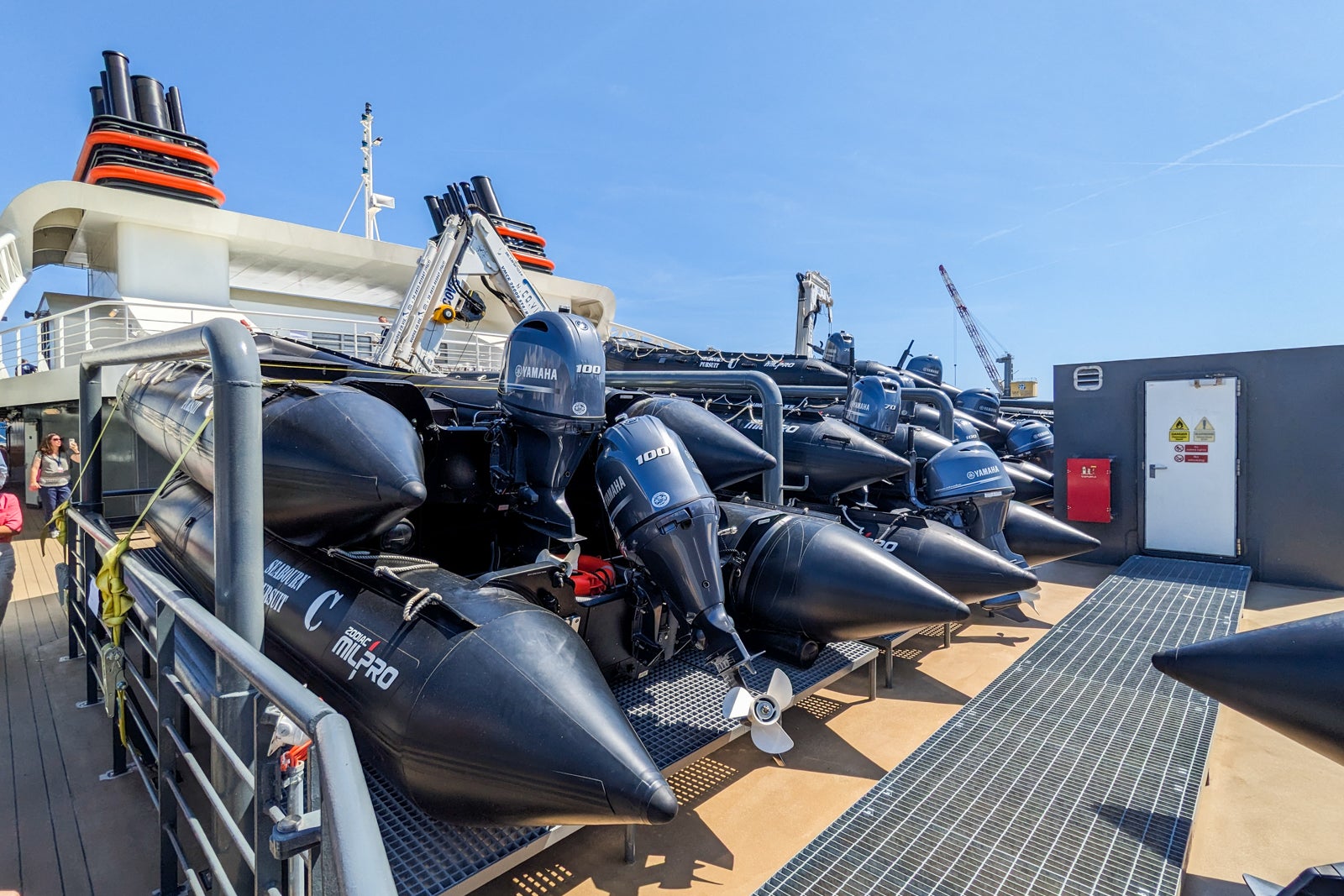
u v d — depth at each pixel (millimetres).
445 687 2066
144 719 2865
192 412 3229
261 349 4367
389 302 17359
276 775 1448
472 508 3729
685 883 2465
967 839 2336
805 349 11344
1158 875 2141
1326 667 1887
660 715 2986
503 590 2459
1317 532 6531
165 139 12375
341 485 2354
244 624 1758
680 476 2928
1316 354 6496
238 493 1750
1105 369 7648
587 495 4191
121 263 11664
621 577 3416
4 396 11070
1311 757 3400
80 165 12875
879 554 3508
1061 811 2484
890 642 4242
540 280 18078
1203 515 7078
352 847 856
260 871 1426
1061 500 7977
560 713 1991
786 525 3820
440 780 2043
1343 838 2744
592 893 2410
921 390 7023
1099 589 5684
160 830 2504
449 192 16734
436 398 4699
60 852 2625
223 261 12562
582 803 1917
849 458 5195
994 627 5508
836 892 2090
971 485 5199
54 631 5227
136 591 3080
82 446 3994
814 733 3652
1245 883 2451
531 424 3262
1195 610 5035
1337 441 6426
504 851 2143
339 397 2604
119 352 2719
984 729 3139
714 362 9711
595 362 3316
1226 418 6926
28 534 9844
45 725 3652
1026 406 14531
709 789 3088
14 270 12148
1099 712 3309
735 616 3816
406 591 2400
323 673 2393
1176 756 2883
